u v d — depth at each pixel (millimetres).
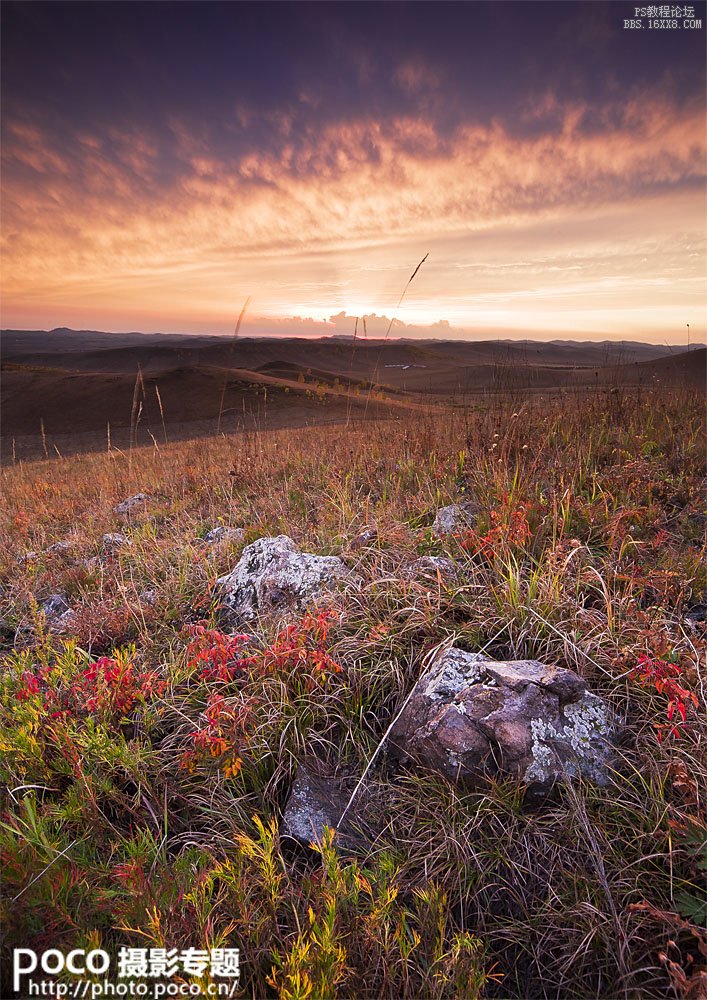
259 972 1674
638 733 2357
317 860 2125
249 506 6180
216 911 1846
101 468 13281
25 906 1786
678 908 1753
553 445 6078
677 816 2018
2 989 1642
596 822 2061
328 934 1589
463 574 3605
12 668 3188
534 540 3811
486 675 2547
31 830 2072
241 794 2396
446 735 2316
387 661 2896
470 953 1660
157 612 3908
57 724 2510
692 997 1469
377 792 2361
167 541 5355
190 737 2539
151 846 2100
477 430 6555
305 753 2525
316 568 3834
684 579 3277
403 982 1645
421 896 1838
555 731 2305
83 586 4801
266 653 2850
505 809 2150
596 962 1749
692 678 2477
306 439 11578
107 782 2311
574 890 1904
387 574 3682
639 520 3865
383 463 6570
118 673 2744
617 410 7152
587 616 2973
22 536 6801
